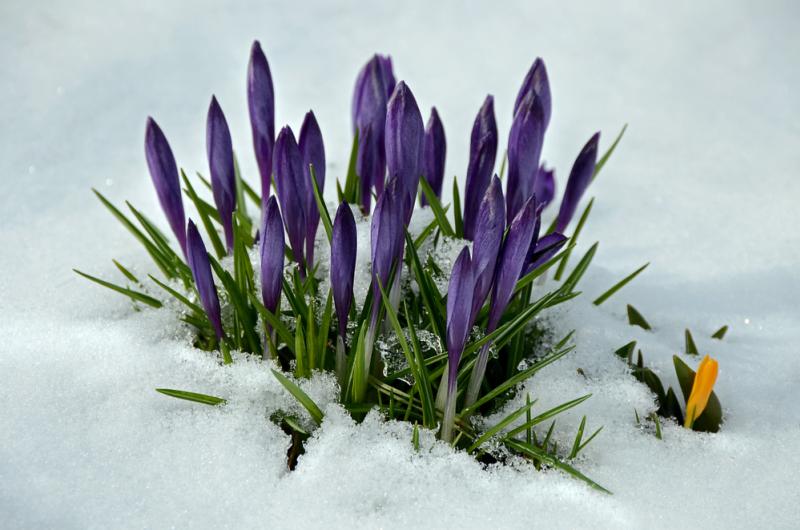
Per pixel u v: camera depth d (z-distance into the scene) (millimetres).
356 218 634
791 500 572
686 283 679
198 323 611
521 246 542
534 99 572
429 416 572
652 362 626
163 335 615
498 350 589
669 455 584
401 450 570
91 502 557
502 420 582
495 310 555
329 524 554
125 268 648
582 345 624
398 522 555
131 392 588
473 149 585
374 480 563
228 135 595
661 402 607
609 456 581
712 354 634
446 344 576
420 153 565
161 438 574
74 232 686
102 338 611
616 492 569
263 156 601
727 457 585
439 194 610
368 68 604
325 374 586
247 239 624
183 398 578
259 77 590
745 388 616
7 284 646
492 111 581
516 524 557
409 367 581
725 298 669
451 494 563
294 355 606
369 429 576
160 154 590
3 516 552
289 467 576
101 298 638
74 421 580
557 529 557
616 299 667
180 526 552
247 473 566
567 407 564
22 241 676
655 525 561
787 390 617
